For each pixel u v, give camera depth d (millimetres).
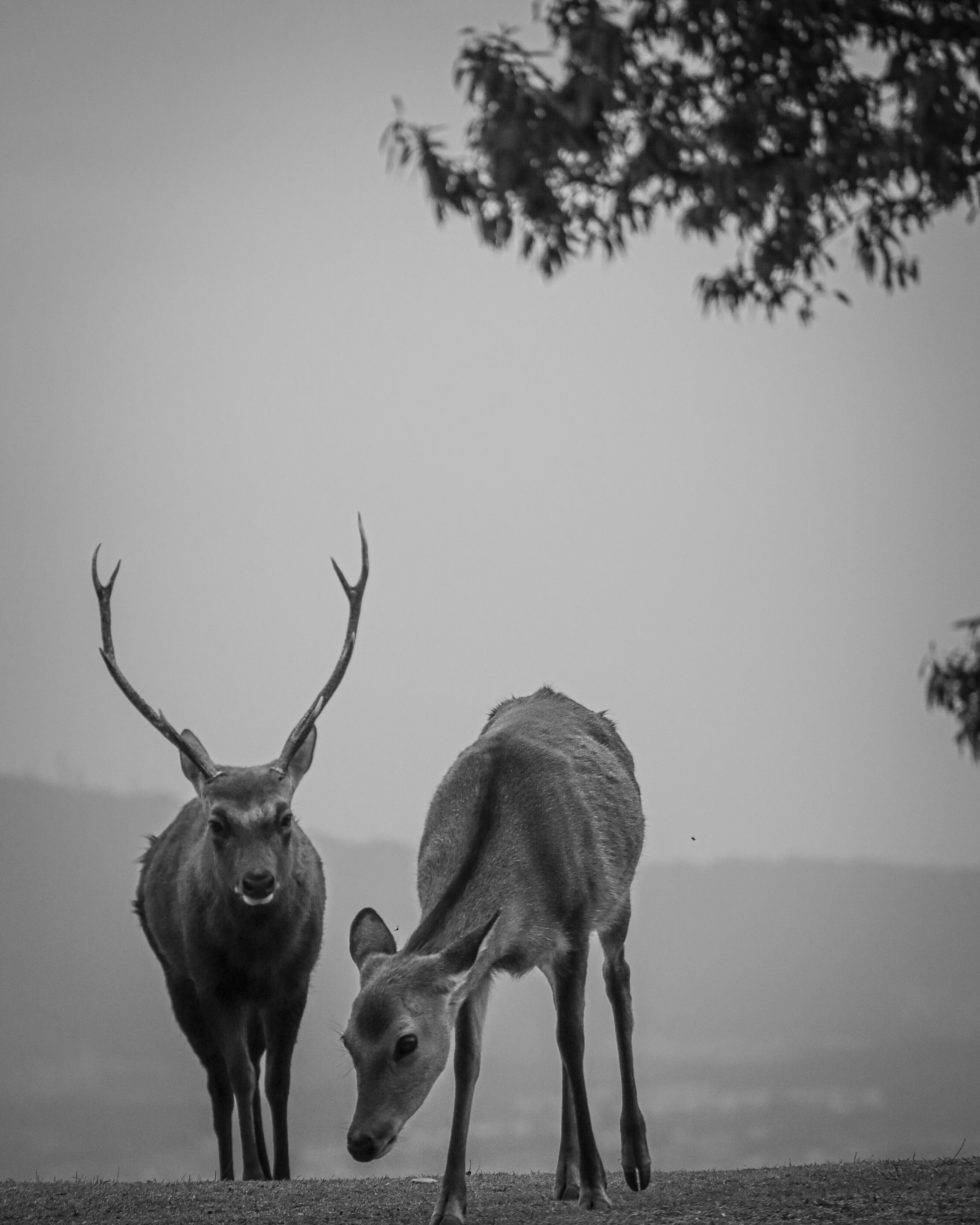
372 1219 18547
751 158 16625
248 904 25141
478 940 17188
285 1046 26375
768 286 18281
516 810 19062
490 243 16734
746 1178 21453
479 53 16109
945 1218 16844
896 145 16375
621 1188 21203
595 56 15703
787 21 16234
